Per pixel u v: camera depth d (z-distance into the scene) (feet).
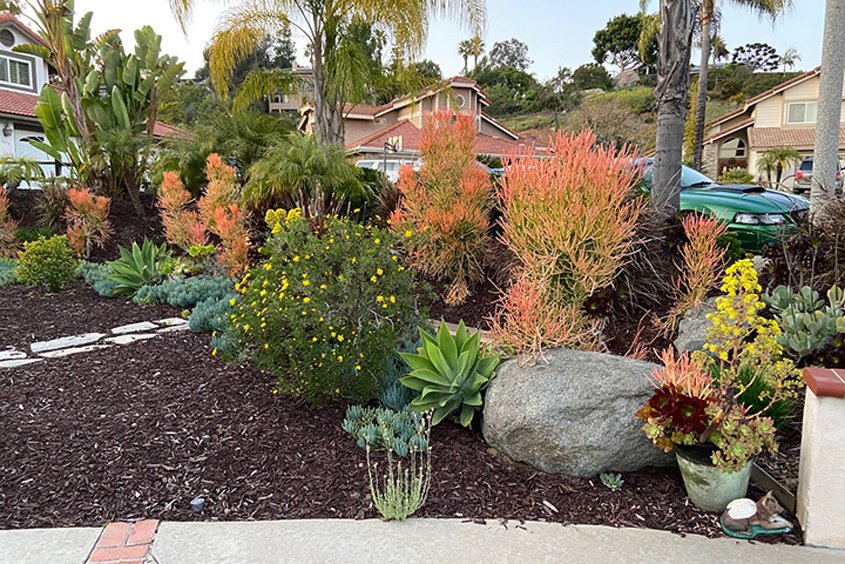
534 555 7.66
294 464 9.93
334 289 12.09
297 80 41.04
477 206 19.62
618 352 13.93
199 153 36.40
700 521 8.46
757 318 10.30
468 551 7.74
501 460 10.12
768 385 9.98
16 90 64.03
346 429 10.92
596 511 8.72
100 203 31.01
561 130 14.26
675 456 9.65
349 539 8.00
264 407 12.10
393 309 12.67
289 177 29.40
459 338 11.85
